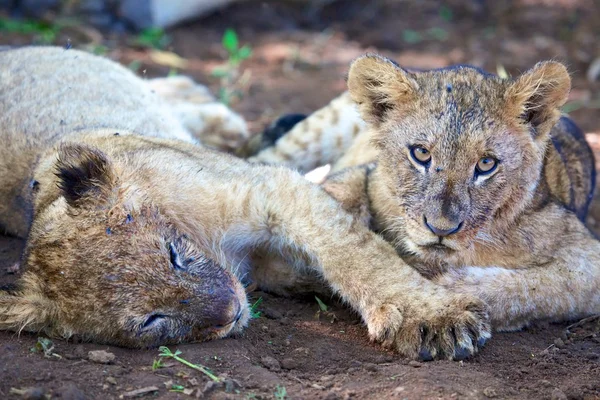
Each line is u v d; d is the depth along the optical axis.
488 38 21.91
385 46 21.45
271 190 9.86
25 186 10.88
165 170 9.57
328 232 9.60
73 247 8.45
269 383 7.93
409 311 8.92
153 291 8.30
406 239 9.75
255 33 21.62
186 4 20.91
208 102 15.42
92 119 11.83
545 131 9.82
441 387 7.92
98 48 18.70
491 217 9.41
